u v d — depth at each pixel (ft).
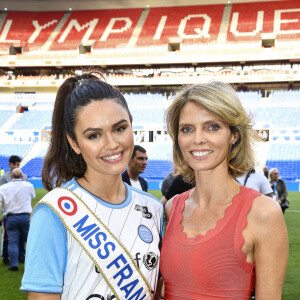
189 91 5.09
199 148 5.02
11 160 22.08
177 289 4.99
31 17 115.55
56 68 109.40
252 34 99.45
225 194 5.14
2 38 108.99
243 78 93.86
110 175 4.66
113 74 104.17
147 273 4.62
